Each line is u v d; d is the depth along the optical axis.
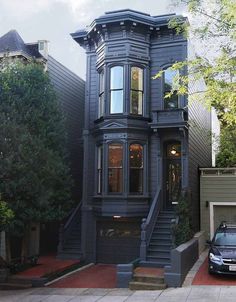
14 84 16.12
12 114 15.38
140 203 18.22
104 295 12.55
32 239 20.08
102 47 19.17
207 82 11.54
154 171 18.72
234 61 10.96
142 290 12.92
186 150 18.41
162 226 17.42
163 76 18.89
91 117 19.92
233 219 21.05
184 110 18.05
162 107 18.72
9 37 21.33
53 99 17.38
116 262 18.53
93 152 19.69
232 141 22.39
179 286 12.87
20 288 14.43
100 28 18.94
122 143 18.27
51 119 17.03
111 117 18.42
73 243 19.55
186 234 16.23
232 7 10.24
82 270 17.20
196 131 21.28
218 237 14.98
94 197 19.00
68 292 13.30
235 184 21.09
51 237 21.88
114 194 18.17
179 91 12.54
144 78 18.88
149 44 19.16
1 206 13.51
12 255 19.25
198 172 21.61
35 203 15.11
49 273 15.62
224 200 21.16
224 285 12.77
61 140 17.73
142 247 16.08
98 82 19.78
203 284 13.01
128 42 18.61
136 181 18.42
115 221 18.70
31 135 15.51
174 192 18.98
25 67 17.03
